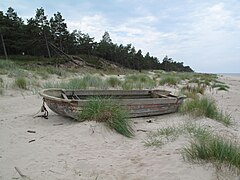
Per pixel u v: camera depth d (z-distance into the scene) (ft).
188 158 12.28
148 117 24.73
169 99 25.30
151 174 11.50
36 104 28.68
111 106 20.17
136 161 13.23
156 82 59.98
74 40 172.76
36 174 11.71
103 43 199.93
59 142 15.98
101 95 27.99
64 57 119.55
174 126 19.52
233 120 25.09
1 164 12.65
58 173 11.87
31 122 20.79
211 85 66.28
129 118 22.74
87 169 12.34
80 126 18.47
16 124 19.97
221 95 47.01
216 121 22.74
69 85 37.70
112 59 200.75
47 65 93.97
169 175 11.12
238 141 16.83
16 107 26.68
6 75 46.26
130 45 239.50
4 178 11.26
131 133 18.62
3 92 33.09
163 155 13.61
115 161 13.34
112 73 110.93
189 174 10.90
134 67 222.48
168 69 286.46
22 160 13.20
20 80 37.37
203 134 16.33
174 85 58.39
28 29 131.64
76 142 16.03
